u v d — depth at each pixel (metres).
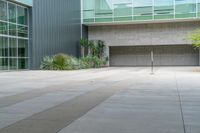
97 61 35.94
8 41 24.98
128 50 42.19
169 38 39.03
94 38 41.31
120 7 38.38
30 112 7.14
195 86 12.54
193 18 36.38
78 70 28.38
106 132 5.34
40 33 29.09
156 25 39.41
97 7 39.28
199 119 6.26
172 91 10.86
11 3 25.45
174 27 38.84
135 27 40.00
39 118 6.48
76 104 8.21
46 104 8.24
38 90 11.45
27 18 27.81
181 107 7.63
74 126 5.78
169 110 7.24
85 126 5.77
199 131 5.35
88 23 39.78
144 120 6.21
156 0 37.28
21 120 6.30
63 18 34.25
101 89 11.65
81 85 13.29
